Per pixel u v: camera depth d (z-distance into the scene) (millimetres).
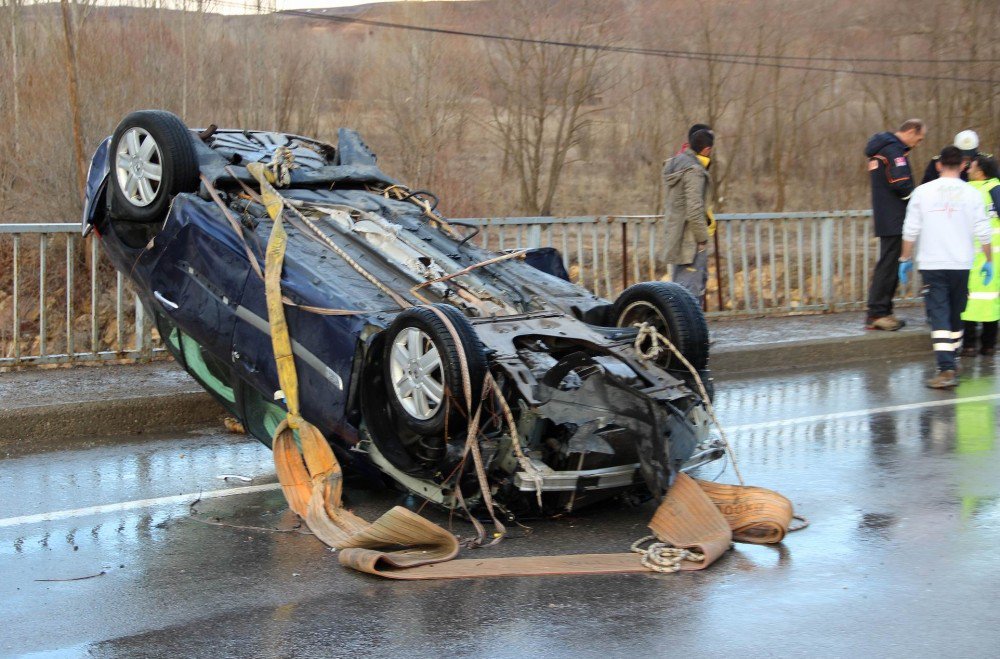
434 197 7934
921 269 9992
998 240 11422
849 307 13797
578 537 5840
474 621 4637
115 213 7379
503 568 5273
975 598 4898
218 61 31594
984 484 6797
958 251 9805
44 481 6844
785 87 39594
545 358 6066
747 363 10961
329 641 4430
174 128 7023
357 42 36812
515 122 36000
